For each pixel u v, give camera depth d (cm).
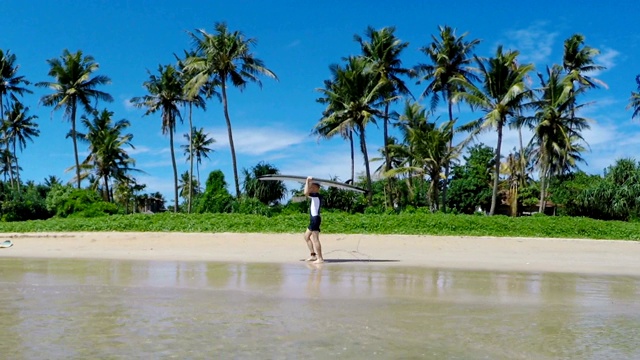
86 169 5584
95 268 1146
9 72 5078
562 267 1360
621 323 571
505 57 3606
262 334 493
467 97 3547
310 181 1271
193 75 4428
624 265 1463
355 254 1688
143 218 2678
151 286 826
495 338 491
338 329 518
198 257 1542
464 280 978
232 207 3281
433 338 487
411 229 2442
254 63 3878
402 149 4000
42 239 2192
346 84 3828
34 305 642
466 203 5272
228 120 3794
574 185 4738
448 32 4288
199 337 480
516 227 2497
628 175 3834
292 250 1805
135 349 438
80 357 414
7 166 6116
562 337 500
